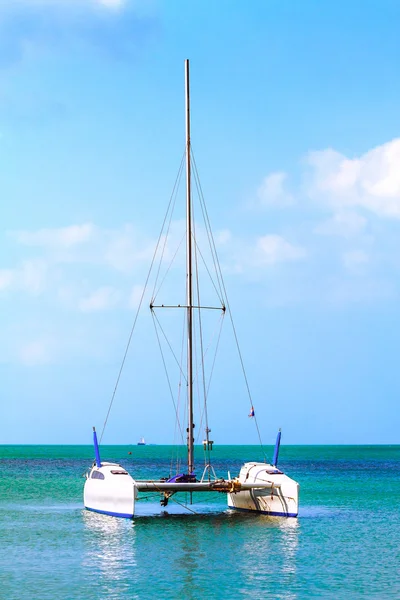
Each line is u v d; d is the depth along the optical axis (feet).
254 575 77.15
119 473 121.70
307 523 115.34
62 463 376.68
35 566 81.71
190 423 123.03
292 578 75.92
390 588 71.87
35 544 95.55
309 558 86.17
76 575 77.15
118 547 92.89
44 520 119.03
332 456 545.44
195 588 71.51
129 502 114.62
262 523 113.70
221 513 125.70
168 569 79.92
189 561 84.07
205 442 123.75
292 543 96.17
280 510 118.83
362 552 90.12
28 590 70.90
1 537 101.19
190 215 130.52
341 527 111.14
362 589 71.46
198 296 129.59
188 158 131.34
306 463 390.83
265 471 121.08
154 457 517.96
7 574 77.71
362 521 118.83
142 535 102.32
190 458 122.01
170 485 113.29
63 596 68.54
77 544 95.30
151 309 130.31
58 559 85.51
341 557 86.89
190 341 126.62
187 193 130.82
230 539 98.84
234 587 71.97
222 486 114.52
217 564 82.48
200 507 136.98
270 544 95.20
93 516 123.75
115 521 116.78
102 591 70.38
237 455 598.75
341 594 69.46
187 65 133.08
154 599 67.31
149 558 85.81
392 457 513.04
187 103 132.67
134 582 73.97
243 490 120.06
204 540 98.02
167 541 97.30
